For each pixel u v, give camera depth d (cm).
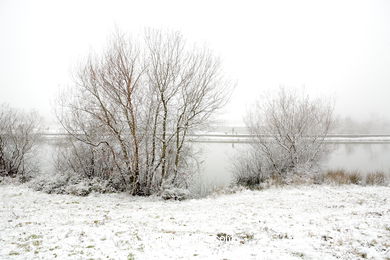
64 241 692
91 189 1495
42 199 1258
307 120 2044
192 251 637
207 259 586
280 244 679
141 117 1480
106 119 1403
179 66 1439
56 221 890
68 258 584
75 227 820
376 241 665
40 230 778
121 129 1427
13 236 720
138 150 1480
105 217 973
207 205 1219
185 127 1497
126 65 1317
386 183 1698
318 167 2005
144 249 649
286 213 1007
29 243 671
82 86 1374
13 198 1234
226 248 659
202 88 1493
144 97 1459
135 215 1017
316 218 912
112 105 1399
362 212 966
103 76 1315
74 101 1470
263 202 1230
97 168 1706
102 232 776
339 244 660
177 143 1559
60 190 1470
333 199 1234
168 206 1207
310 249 635
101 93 1378
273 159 2055
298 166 1939
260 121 2108
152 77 1412
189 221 929
